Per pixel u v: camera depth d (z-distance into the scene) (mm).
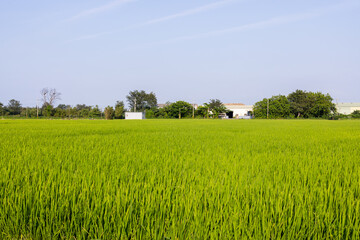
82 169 3305
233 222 1761
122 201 2049
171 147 6008
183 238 1702
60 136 8555
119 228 1707
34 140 6992
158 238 1655
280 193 2322
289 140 7992
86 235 1774
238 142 7242
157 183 2752
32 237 1780
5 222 1843
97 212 1937
